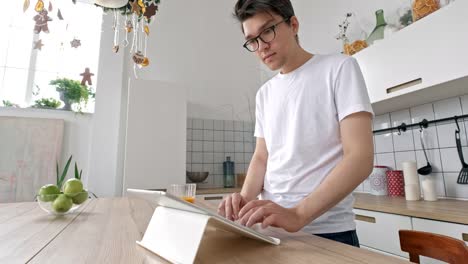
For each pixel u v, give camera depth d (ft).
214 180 9.96
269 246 1.64
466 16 3.95
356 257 1.38
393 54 5.02
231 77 11.00
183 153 8.36
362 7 7.07
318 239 1.83
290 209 1.96
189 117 10.05
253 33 2.75
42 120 8.43
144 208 3.34
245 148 10.70
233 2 11.61
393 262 1.28
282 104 3.04
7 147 8.02
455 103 5.05
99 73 9.04
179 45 10.32
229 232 1.95
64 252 1.59
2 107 8.23
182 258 1.39
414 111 5.76
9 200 7.79
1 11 8.84
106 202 3.90
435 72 4.32
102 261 1.44
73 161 8.69
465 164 4.83
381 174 6.10
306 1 9.46
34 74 8.88
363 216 4.90
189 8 10.76
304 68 2.96
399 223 4.25
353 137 2.33
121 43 9.41
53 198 2.84
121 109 9.12
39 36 9.07
